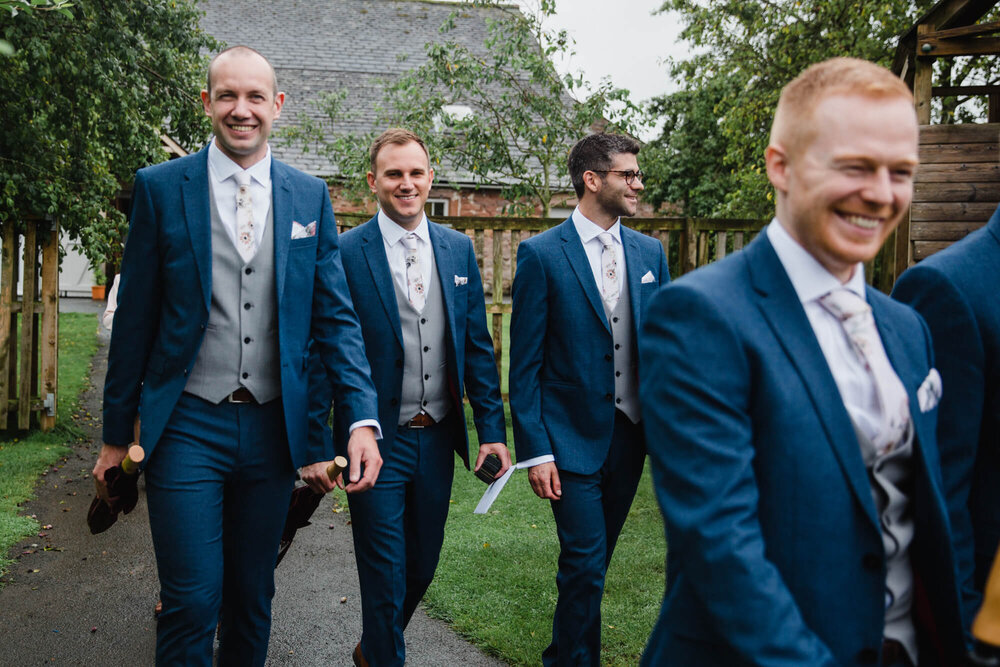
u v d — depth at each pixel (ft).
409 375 9.96
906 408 4.63
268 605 8.78
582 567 9.33
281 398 8.30
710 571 4.07
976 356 5.45
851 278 4.73
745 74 41.27
